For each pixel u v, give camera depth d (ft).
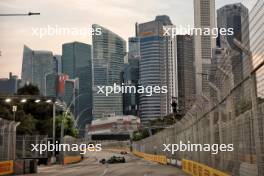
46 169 180.96
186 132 140.56
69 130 329.31
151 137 295.69
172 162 191.11
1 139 134.92
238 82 52.37
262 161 42.91
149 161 280.72
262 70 39.75
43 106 309.83
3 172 134.82
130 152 553.64
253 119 45.34
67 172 153.07
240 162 54.60
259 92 41.73
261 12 36.65
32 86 319.47
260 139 43.37
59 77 356.18
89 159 359.05
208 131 91.91
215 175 80.79
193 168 122.21
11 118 270.67
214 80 76.54
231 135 61.36
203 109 98.53
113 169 168.76
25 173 147.74
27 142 192.54
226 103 64.54
